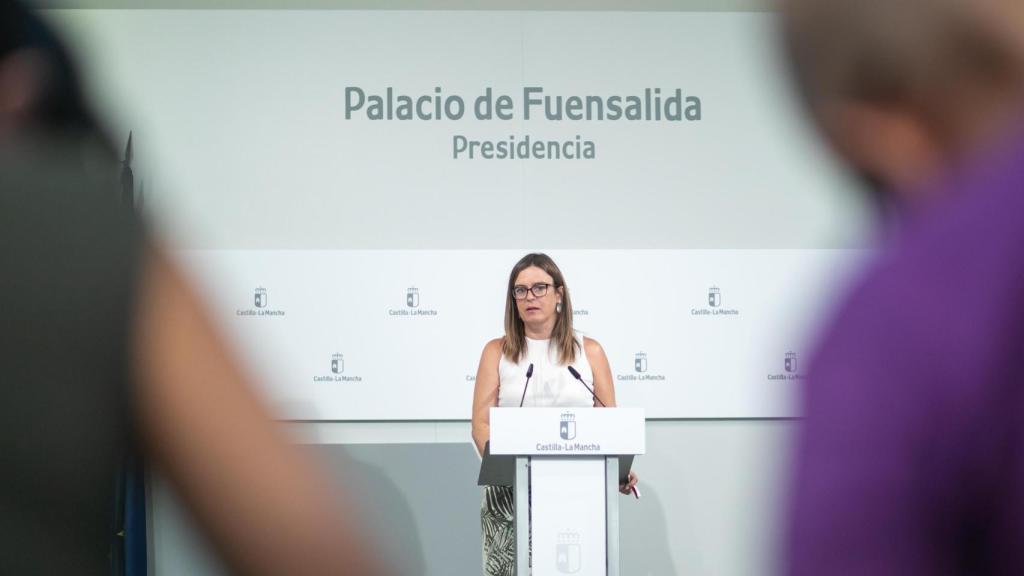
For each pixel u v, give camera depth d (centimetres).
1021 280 70
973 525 71
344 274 876
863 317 75
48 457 71
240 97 882
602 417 571
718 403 879
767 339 881
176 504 68
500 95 895
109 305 73
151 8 880
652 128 895
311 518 68
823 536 72
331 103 888
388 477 866
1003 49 69
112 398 70
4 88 75
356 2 892
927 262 73
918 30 70
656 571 877
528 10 898
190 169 877
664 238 891
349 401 868
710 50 899
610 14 899
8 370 72
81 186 76
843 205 80
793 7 74
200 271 77
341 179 883
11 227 74
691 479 878
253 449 68
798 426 76
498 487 814
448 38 895
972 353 71
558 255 886
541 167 891
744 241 890
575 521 571
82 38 79
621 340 881
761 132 894
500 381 848
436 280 879
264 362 73
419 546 862
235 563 67
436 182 888
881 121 73
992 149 73
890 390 72
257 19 888
